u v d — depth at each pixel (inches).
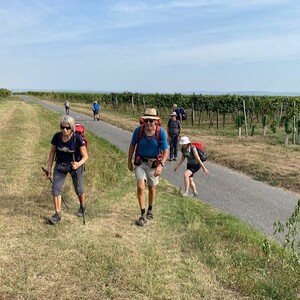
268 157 516.4
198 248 206.2
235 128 1024.2
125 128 898.1
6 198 280.1
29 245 200.2
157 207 279.7
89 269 177.6
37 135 692.7
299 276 174.9
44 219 239.9
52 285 163.5
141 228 234.2
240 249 206.4
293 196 346.0
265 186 380.8
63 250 196.5
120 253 195.3
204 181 393.1
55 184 234.2
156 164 239.0
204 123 1204.5
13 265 178.4
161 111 1502.2
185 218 255.9
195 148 322.3
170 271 180.1
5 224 227.5
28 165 403.5
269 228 260.7
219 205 308.7
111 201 288.0
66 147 229.5
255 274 180.5
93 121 1099.9
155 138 235.6
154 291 161.5
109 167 406.0
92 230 225.9
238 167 464.1
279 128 1027.3
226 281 172.1
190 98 1266.0
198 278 174.4
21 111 1418.6
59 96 2965.1
